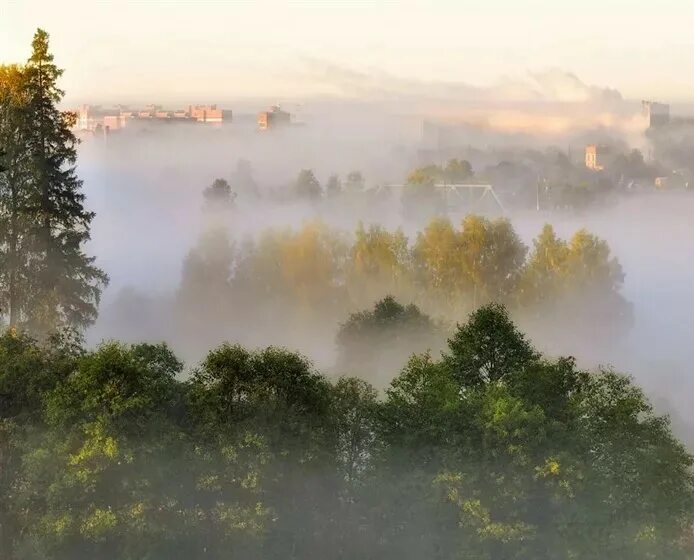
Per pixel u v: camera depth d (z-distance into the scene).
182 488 43.56
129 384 43.59
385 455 46.22
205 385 45.84
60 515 41.44
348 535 45.94
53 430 43.03
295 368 46.75
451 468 44.03
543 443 44.78
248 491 43.34
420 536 44.91
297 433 44.94
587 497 43.97
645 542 42.91
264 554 44.34
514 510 43.34
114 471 42.38
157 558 42.22
